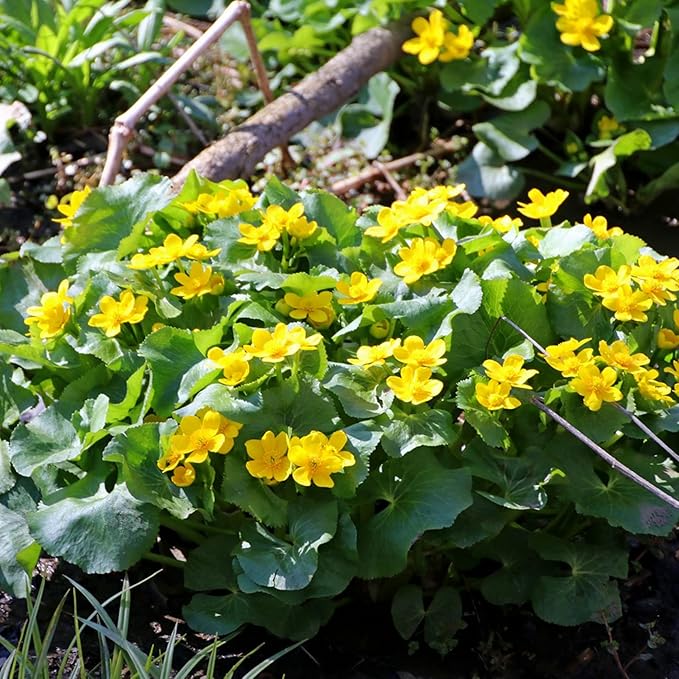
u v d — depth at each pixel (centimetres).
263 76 181
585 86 179
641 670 134
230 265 138
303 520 128
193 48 172
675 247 178
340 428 131
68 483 133
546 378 135
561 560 132
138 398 134
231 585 131
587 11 175
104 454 127
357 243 144
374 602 137
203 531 135
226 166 172
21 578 130
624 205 182
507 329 135
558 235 140
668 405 132
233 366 128
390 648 135
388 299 136
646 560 142
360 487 130
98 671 131
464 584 138
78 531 127
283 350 127
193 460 126
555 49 181
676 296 137
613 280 133
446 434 128
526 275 136
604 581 132
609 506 129
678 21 175
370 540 129
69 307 136
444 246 134
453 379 135
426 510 128
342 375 131
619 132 182
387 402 129
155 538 128
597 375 128
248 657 133
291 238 139
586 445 131
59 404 135
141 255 135
